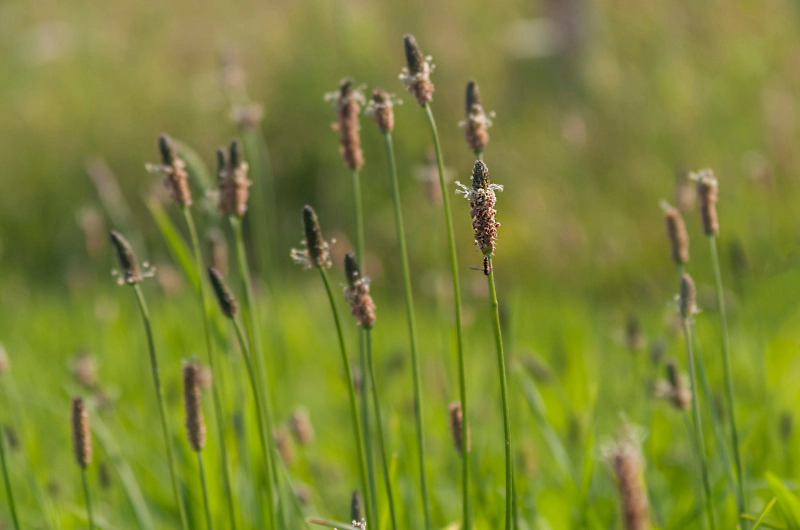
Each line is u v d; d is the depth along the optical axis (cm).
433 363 590
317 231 251
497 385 465
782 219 948
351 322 683
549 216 1229
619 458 214
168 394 484
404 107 1391
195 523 383
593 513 353
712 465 418
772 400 462
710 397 354
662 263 1130
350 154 325
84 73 1712
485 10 1748
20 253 1414
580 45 1548
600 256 809
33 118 1599
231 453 407
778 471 407
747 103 1373
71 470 478
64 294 1117
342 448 518
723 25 1548
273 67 1563
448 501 414
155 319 742
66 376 627
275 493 324
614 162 1338
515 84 1573
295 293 1059
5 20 1981
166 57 1753
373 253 1217
